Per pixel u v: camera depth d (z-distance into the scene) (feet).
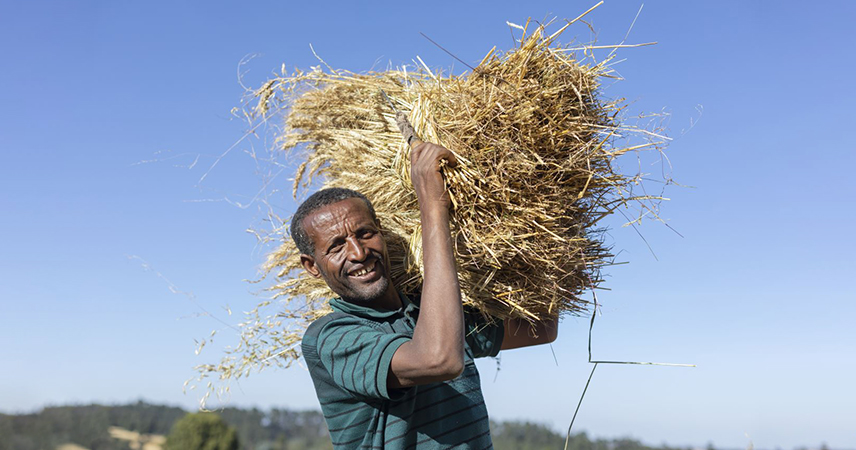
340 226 7.94
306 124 10.74
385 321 8.00
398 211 9.06
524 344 9.59
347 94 10.22
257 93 10.77
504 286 8.48
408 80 9.77
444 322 6.77
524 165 8.11
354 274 7.91
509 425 134.21
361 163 9.62
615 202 8.90
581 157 8.38
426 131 8.39
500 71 8.57
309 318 10.00
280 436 202.08
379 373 6.94
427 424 7.61
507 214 8.18
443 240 7.32
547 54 8.54
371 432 7.53
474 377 8.25
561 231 8.41
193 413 157.38
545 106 8.42
